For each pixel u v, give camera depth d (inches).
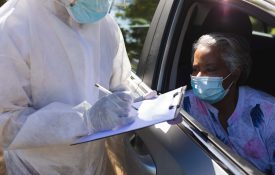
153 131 72.0
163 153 67.3
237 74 79.1
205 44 79.0
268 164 75.4
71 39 64.9
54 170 71.9
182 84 87.0
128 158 76.3
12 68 61.9
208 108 81.3
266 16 68.8
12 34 62.3
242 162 58.3
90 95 68.9
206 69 78.3
